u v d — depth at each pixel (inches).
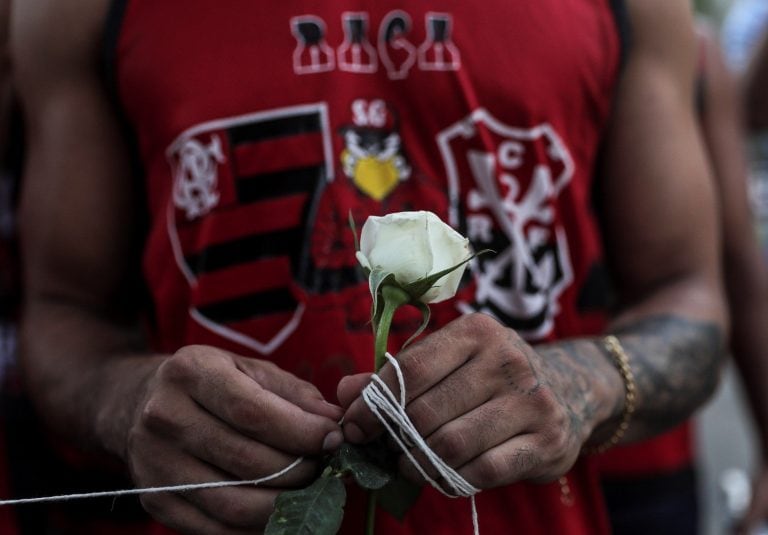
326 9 28.7
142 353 30.9
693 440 43.3
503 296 29.4
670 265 31.4
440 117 28.8
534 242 29.5
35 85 31.0
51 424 30.4
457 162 29.0
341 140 28.5
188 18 28.8
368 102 28.8
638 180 31.0
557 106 29.4
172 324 29.7
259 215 28.6
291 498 23.5
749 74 57.3
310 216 28.5
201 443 24.9
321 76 28.5
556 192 29.6
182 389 25.1
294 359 28.6
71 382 29.9
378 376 24.0
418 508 28.5
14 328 40.3
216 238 28.8
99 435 28.2
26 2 31.0
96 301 31.7
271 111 28.5
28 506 41.5
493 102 29.0
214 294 28.9
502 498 29.2
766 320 46.4
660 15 31.0
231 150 28.5
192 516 25.6
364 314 28.5
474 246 29.2
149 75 29.0
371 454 24.9
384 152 28.8
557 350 27.8
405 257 23.1
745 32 67.6
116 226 31.0
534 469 25.0
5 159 38.6
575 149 29.9
